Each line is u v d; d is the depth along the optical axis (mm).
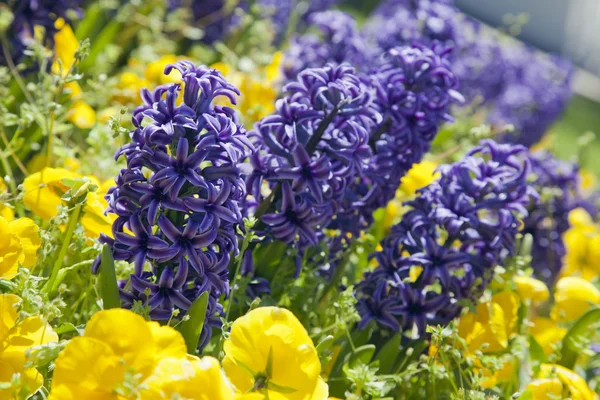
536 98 1808
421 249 729
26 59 929
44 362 579
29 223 646
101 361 543
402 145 754
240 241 705
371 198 758
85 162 828
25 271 615
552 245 974
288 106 691
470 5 5754
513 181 728
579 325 769
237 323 592
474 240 732
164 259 611
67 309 672
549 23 5797
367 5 3127
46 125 784
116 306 607
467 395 668
